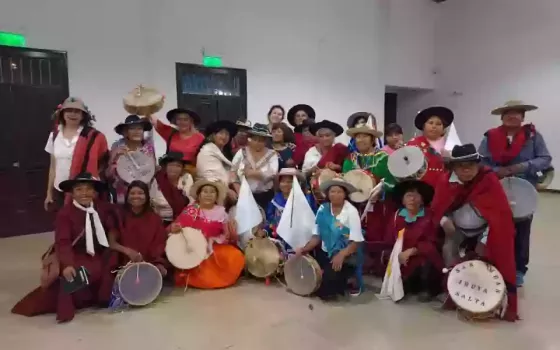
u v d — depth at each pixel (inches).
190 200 155.8
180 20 269.7
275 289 143.4
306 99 335.3
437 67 454.3
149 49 258.8
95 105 241.6
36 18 220.2
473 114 433.4
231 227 152.3
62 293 120.1
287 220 142.8
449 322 116.9
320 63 341.1
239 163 162.1
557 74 374.9
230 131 173.2
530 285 143.9
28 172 221.5
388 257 145.9
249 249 150.5
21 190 219.8
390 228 143.6
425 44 443.8
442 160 138.4
